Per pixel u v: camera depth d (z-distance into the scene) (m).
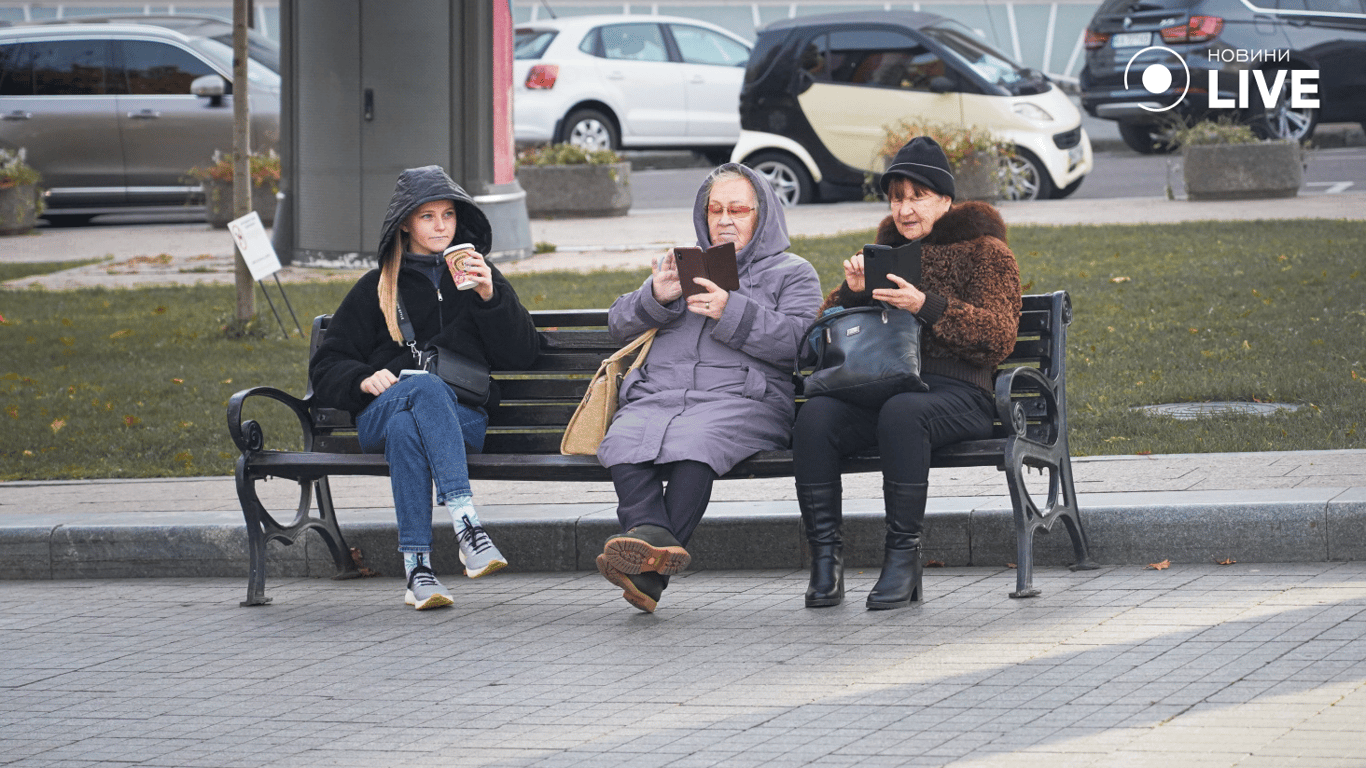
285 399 22.59
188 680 18.20
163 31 71.19
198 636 20.17
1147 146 78.38
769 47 66.06
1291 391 28.00
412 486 20.72
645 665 17.70
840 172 65.25
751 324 20.47
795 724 15.32
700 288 20.36
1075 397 29.14
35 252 61.34
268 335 41.25
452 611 20.73
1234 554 20.28
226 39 72.44
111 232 68.25
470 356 21.98
